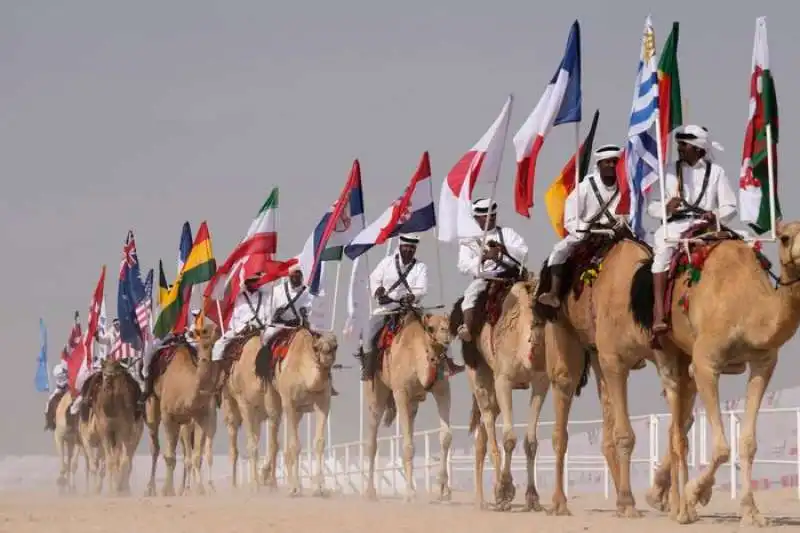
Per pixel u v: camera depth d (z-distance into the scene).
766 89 26.22
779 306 22.83
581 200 27.89
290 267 44.59
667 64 28.92
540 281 28.11
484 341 31.12
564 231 31.81
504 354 30.16
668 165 27.89
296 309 44.34
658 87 27.52
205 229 51.19
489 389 31.89
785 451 43.62
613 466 27.81
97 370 52.38
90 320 57.66
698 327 23.94
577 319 27.38
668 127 28.48
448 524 26.06
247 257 48.56
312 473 52.62
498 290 30.95
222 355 46.97
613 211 27.72
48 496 47.16
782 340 23.16
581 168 32.00
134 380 48.38
